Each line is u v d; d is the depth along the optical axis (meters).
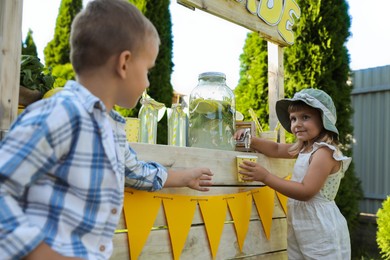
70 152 0.85
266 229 1.91
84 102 0.88
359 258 4.45
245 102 4.86
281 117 2.18
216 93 1.83
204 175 1.49
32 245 0.77
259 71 4.75
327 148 1.83
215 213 1.63
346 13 4.36
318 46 4.23
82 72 0.98
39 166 0.80
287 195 1.75
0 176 0.76
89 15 0.98
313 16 4.25
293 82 4.35
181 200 1.50
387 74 5.52
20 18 1.12
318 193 1.86
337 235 1.83
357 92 5.80
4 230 0.75
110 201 0.92
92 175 0.87
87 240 0.89
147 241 1.38
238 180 1.75
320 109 1.85
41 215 0.83
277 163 2.07
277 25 2.33
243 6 2.06
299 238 1.87
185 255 1.50
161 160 1.42
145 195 1.37
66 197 0.85
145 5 5.30
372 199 5.61
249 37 4.98
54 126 0.81
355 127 5.84
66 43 8.79
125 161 1.17
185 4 1.75
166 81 5.47
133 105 1.04
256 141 2.00
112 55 0.96
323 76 4.23
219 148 1.78
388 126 5.50
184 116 1.83
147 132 1.69
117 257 1.29
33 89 1.30
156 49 1.06
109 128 0.93
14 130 0.80
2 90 1.08
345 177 4.39
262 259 1.88
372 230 5.30
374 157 5.63
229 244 1.70
